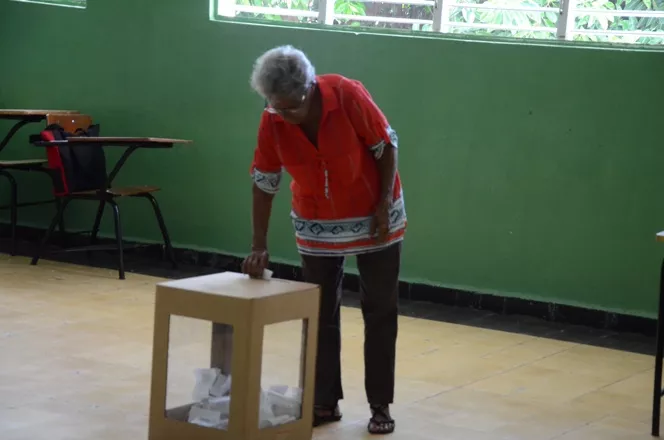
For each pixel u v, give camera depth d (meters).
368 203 3.44
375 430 3.60
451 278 6.09
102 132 7.15
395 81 6.15
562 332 5.52
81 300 5.59
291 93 3.06
